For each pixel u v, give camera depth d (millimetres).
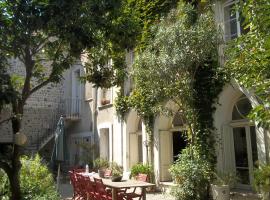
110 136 16797
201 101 10812
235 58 6531
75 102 20453
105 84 7879
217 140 10453
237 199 9547
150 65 9625
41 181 8766
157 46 9992
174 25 9555
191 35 9289
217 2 10883
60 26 6113
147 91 11031
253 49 5688
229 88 10211
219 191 9266
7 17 6113
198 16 10203
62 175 18750
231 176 9680
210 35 9289
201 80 10867
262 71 5094
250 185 9875
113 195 8750
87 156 18062
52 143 20844
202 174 9758
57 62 7027
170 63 9305
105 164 16016
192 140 10562
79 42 6262
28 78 6590
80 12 6230
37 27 6102
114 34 6938
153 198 11477
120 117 15914
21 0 5973
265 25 4785
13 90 5688
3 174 8219
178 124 13258
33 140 20609
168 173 13102
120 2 6629
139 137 15508
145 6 13164
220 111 10500
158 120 13266
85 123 19531
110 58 7750
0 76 5605
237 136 10469
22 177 8484
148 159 13672
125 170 15195
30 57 6688
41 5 5953
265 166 8273
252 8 5121
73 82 21031
